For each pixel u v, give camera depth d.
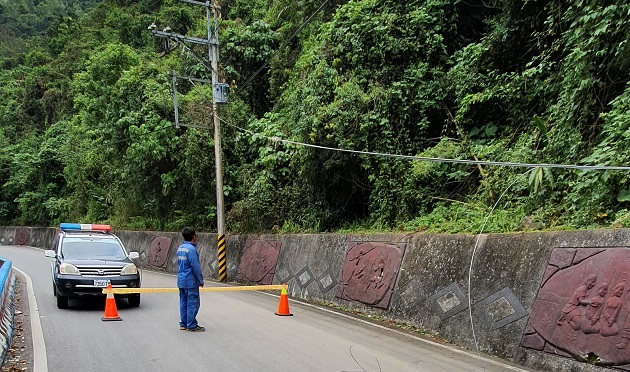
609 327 5.17
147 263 21.86
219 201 16.34
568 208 7.48
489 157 10.22
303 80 14.62
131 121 19.34
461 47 12.94
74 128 30.77
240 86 21.83
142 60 24.56
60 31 48.06
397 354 6.55
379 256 9.88
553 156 8.55
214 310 10.08
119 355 6.40
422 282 8.45
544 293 6.12
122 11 40.06
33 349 6.71
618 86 8.07
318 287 11.59
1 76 46.28
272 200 16.12
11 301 8.87
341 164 12.25
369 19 12.86
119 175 24.70
